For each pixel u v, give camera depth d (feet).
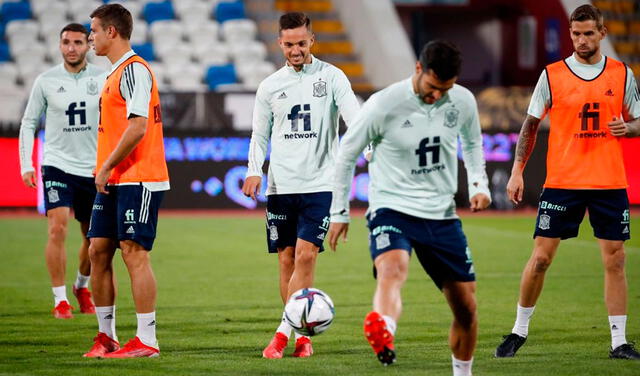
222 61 250.37
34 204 199.41
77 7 253.44
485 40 314.96
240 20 263.08
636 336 84.99
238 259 140.46
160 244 156.87
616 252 76.79
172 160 203.10
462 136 62.49
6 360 74.79
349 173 61.16
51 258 96.17
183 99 203.00
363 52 264.93
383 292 57.21
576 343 82.48
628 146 209.97
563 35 277.03
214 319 94.79
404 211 60.29
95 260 77.20
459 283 60.80
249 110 205.26
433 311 98.84
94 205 77.56
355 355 77.20
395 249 59.26
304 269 76.74
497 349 77.25
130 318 95.71
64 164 97.09
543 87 78.18
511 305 102.78
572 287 115.14
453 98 60.23
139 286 75.97
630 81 77.10
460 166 211.41
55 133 97.50
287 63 78.28
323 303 64.59
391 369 71.46
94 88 97.55
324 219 77.10
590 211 77.36
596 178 76.43
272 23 268.82
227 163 204.95
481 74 315.78
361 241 163.73
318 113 77.61
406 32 310.45
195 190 204.44
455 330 62.18
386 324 53.98
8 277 122.62
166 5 261.24
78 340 83.92
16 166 198.49
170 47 247.29
